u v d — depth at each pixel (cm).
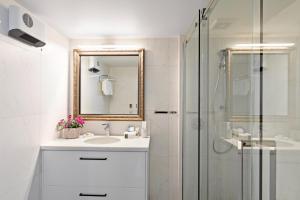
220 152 125
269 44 98
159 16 174
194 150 176
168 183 231
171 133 231
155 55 231
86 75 232
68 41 231
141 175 175
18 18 133
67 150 176
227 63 111
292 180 105
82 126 220
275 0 98
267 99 101
